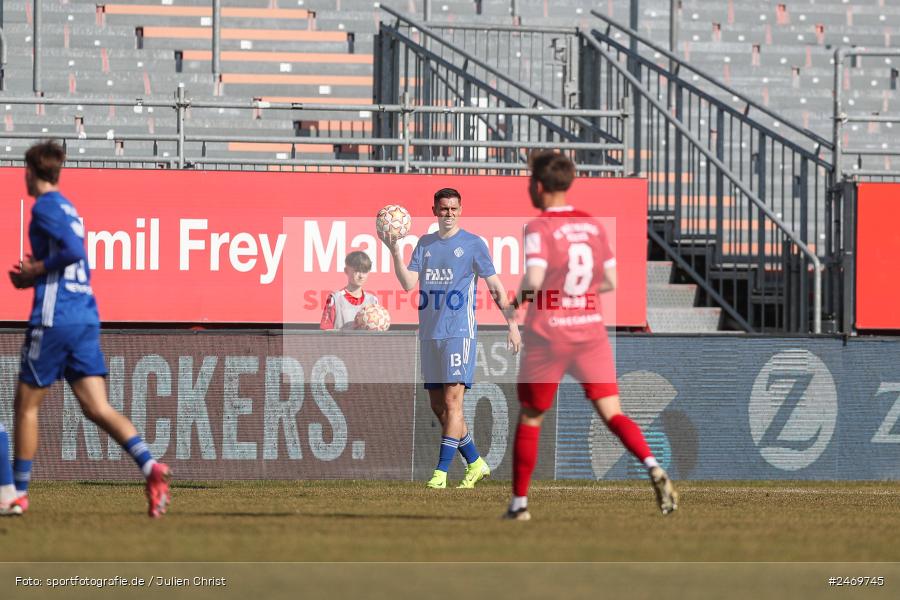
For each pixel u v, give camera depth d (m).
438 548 16.36
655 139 60.28
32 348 20.97
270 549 16.16
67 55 62.81
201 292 40.03
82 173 39.59
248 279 40.19
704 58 69.19
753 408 36.06
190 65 64.31
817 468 36.31
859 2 73.12
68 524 19.42
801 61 70.25
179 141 41.75
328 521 20.14
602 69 57.66
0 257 39.16
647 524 20.05
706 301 49.72
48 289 20.86
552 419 35.03
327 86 64.31
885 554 16.66
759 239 46.47
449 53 62.28
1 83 62.09
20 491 21.83
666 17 70.50
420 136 54.38
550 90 64.00
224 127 60.09
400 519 20.66
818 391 36.34
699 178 49.94
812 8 72.50
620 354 35.50
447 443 31.09
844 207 42.47
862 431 36.53
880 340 36.66
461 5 69.69
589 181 41.34
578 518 21.25
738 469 35.94
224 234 40.12
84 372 20.94
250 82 63.75
